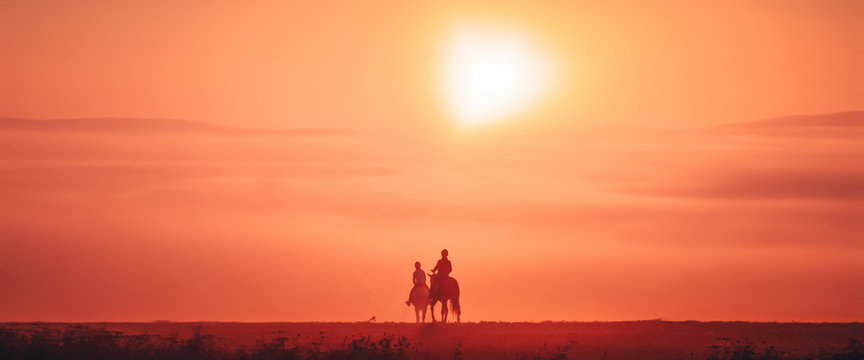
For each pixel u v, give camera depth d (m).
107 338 35.34
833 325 48.06
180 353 34.09
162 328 46.09
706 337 43.62
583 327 46.34
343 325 48.31
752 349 37.22
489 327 47.00
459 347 39.22
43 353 33.03
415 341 41.81
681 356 38.28
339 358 34.16
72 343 34.28
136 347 34.56
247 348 37.59
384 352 34.84
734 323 48.50
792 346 40.91
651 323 48.88
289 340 40.78
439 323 49.34
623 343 41.81
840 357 36.34
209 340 36.00
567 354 38.50
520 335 43.91
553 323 48.84
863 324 48.31
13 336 35.06
